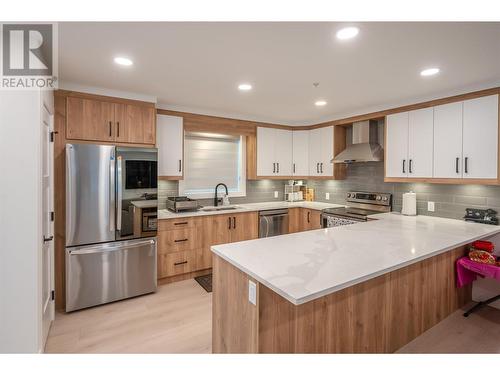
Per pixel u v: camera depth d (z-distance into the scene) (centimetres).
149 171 296
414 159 309
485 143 253
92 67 225
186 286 323
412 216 322
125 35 173
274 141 444
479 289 274
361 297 172
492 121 249
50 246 238
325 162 425
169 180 382
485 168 253
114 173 274
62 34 171
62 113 260
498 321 238
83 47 189
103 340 217
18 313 167
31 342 170
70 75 244
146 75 244
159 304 279
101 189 268
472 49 189
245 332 147
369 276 137
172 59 209
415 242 197
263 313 137
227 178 444
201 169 418
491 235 241
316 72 235
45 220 213
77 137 267
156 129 333
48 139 227
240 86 274
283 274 135
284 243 192
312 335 153
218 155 434
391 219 301
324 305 156
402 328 200
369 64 216
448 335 218
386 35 171
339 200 438
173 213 343
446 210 309
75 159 255
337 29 164
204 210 375
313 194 485
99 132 278
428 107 297
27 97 170
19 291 167
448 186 308
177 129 353
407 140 316
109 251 274
